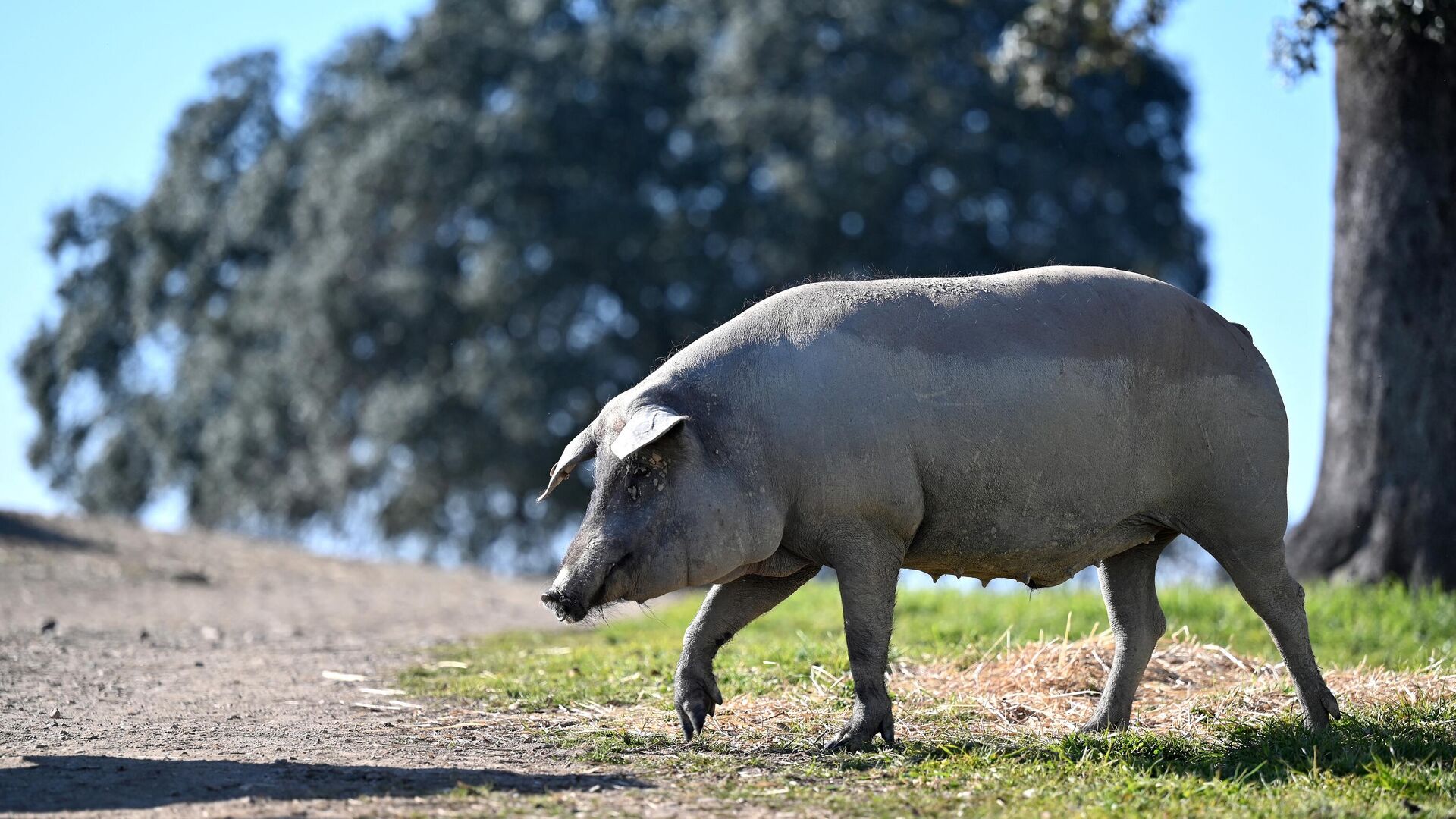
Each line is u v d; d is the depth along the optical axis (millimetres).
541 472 120312
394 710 32125
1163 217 129750
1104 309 27641
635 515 26172
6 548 71875
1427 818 21969
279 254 145500
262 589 68375
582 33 133375
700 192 127625
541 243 121938
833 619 46750
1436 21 45000
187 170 157375
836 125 117250
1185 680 33438
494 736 28938
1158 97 133250
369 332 129500
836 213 116375
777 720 29953
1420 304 50906
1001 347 26969
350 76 140750
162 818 21375
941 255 117000
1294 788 23781
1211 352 27906
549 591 25953
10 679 35906
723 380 26906
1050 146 124750
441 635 49688
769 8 123500
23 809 21953
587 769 25625
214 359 144375
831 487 26359
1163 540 29734
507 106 127000
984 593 53812
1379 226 51594
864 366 26641
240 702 33125
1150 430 27500
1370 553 51312
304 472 136125
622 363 121500
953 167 117875
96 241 163875
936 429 26578
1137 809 22547
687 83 133000
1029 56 64938
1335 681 32625
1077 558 27953
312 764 25469
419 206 127812
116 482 155500
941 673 34562
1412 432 50844
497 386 119000
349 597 67188
